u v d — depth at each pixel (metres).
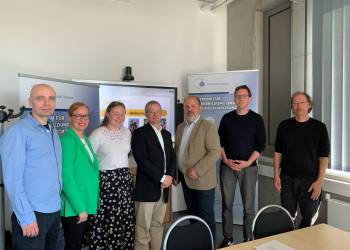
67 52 3.67
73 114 2.31
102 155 2.51
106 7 3.90
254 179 3.11
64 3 3.64
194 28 4.52
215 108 4.07
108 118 2.60
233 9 4.62
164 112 4.18
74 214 2.20
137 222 2.66
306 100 2.63
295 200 2.70
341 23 3.02
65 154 2.16
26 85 2.72
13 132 1.79
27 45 3.44
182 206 4.52
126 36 4.05
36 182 1.86
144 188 2.59
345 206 2.83
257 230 1.95
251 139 3.05
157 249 2.74
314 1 3.32
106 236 2.49
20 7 3.40
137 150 2.58
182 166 2.83
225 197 3.17
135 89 3.95
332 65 3.12
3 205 2.39
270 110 4.35
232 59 4.69
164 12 4.30
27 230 1.78
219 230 3.71
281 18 4.13
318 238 1.73
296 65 3.68
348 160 2.97
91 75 3.83
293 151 2.65
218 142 2.76
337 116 3.07
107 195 2.48
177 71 4.43
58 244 2.29
